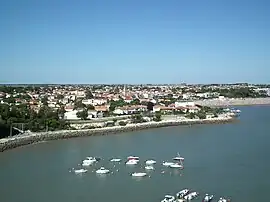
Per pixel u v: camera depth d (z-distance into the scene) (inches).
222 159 5846.5
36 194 4163.4
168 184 4522.6
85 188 4377.5
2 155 6264.8
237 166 5374.0
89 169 5285.4
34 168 5319.9
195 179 4722.0
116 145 7278.5
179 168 5295.3
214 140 7800.2
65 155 6254.9
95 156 6151.6
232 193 4156.0
